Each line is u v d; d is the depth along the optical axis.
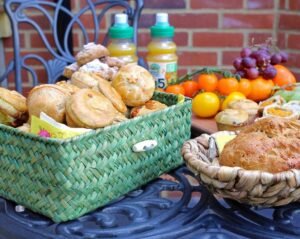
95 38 1.94
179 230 1.09
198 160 1.09
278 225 1.10
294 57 2.11
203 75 1.73
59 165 1.03
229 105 1.60
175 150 1.24
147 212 1.13
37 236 1.05
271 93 1.72
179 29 2.14
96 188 1.11
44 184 1.08
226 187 1.05
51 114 1.14
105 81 1.24
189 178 1.26
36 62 2.21
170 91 1.71
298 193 1.05
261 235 1.08
